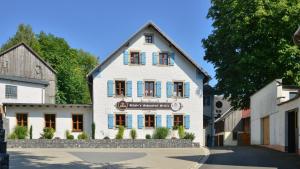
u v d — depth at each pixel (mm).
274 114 28609
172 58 44281
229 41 40938
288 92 28047
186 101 44125
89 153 28703
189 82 44281
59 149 33375
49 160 23391
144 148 35469
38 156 25609
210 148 33375
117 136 41625
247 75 40125
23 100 52031
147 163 22297
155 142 36938
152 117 43656
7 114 43125
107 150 32406
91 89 46781
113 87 43438
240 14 39688
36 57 63344
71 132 43844
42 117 43719
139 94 43625
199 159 23797
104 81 43438
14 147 34938
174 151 30766
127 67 43719
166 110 43750
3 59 61281
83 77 83125
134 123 43344
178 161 23062
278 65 38281
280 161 21094
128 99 43500
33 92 53312
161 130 40469
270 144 29766
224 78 42969
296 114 25266
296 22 37375
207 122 54844
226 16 41188
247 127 56406
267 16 38344
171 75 44156
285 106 26094
